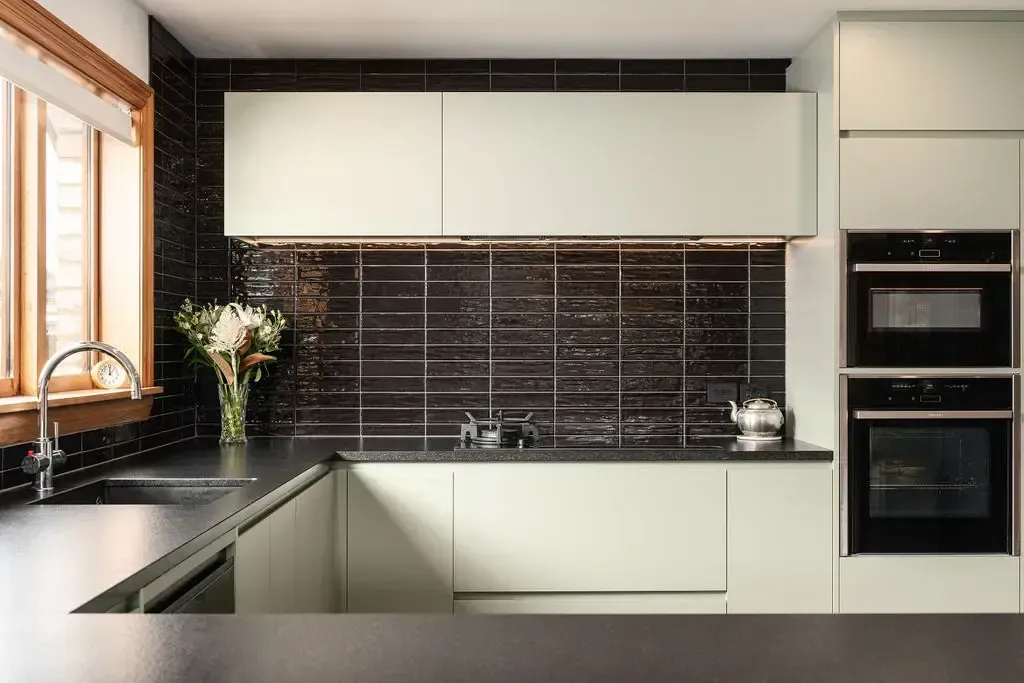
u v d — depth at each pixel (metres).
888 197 2.89
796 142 3.04
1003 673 0.83
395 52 3.30
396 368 3.42
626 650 0.90
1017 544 2.90
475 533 2.92
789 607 2.92
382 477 2.93
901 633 0.96
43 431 2.10
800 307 3.23
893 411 2.88
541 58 3.38
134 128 2.82
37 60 2.15
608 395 3.42
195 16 2.92
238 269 3.39
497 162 3.03
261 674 0.82
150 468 2.51
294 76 3.38
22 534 1.58
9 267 2.28
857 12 2.88
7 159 2.27
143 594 1.37
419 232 3.03
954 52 2.88
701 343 3.41
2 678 0.82
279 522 2.21
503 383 3.42
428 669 0.84
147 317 2.87
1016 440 2.89
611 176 3.03
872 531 2.91
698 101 3.03
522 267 3.41
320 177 3.02
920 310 2.90
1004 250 2.89
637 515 2.93
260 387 3.41
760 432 3.18
